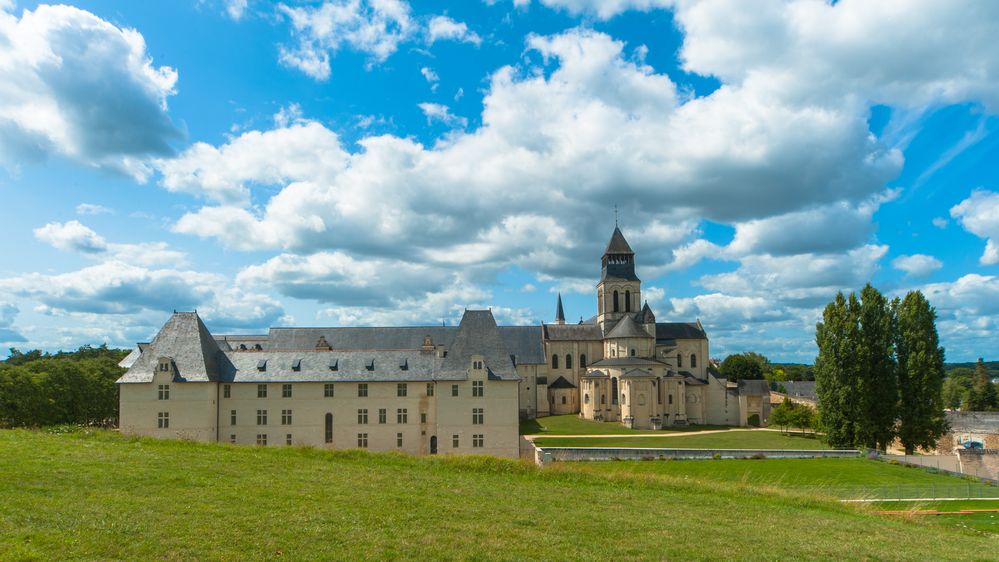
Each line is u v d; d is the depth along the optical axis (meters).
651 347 126.88
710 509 33.47
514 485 37.50
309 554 20.81
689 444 93.12
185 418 74.25
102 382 103.88
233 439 77.50
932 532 32.47
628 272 140.50
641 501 34.69
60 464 32.75
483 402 78.25
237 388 78.31
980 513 46.53
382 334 136.25
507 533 24.94
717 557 23.44
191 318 79.88
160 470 33.62
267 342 139.12
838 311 81.31
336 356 82.12
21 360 162.38
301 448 46.03
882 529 31.41
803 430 109.88
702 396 129.75
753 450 73.69
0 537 20.33
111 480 30.20
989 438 91.44
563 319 171.75
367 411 79.06
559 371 137.62
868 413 78.62
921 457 71.56
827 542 26.95
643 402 114.88
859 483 59.41
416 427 79.25
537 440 94.88
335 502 28.70
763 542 26.20
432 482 36.28
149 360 76.38
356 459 44.53
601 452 72.62
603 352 137.50
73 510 24.20
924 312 78.50
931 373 76.56
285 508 26.89
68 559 18.95
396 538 23.23
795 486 55.84
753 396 131.88
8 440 40.97
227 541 21.70
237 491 29.83
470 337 81.62
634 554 23.28
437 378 78.19
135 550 20.20
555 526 26.80
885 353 79.06
